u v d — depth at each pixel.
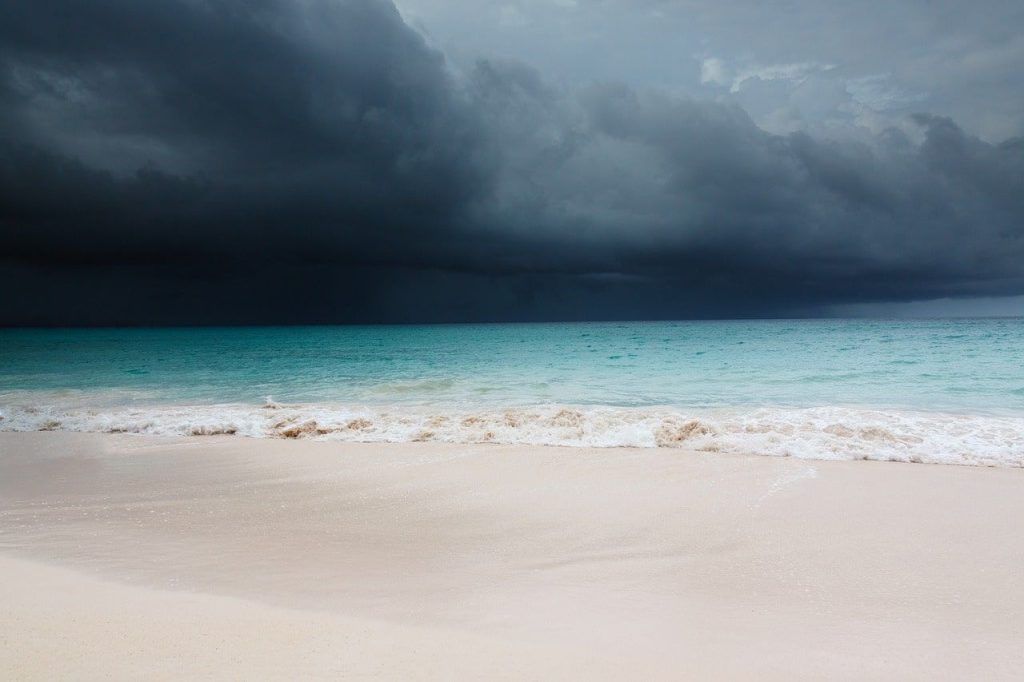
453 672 3.53
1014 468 10.21
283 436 13.79
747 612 4.71
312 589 5.14
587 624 4.42
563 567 5.80
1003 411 15.39
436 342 55.50
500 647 3.95
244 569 5.70
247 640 3.96
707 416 15.18
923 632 4.37
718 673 3.65
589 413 14.45
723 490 8.73
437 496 8.62
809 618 4.61
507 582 5.38
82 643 3.88
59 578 5.30
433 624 4.36
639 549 6.34
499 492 8.80
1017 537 6.58
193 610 4.52
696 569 5.73
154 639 3.96
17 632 4.04
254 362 33.00
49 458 11.52
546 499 8.38
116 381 24.50
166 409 16.95
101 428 14.72
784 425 12.90
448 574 5.59
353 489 9.07
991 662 3.91
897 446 11.39
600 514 7.63
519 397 19.12
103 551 6.24
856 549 6.25
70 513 7.86
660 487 8.95
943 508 7.71
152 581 5.30
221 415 15.58
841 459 10.91
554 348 43.84
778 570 5.68
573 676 3.52
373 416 15.02
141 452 12.01
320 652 3.79
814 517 7.37
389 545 6.52
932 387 19.48
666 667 3.70
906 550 6.21
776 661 3.85
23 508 8.14
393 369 28.27
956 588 5.23
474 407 17.28
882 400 17.41
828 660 3.89
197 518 7.61
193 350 44.09
